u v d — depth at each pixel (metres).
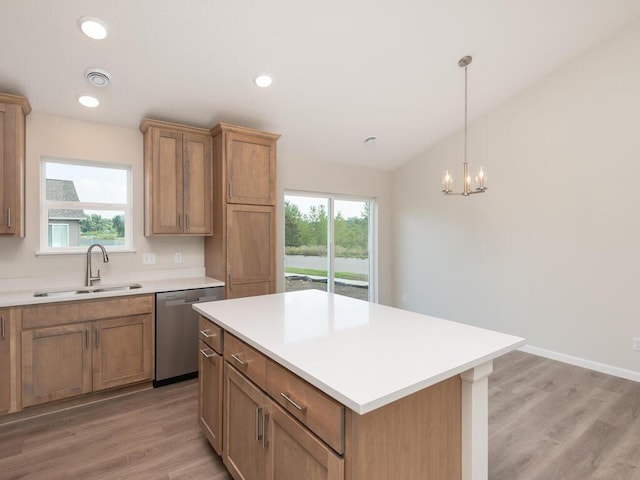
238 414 1.64
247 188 3.35
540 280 3.65
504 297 3.96
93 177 3.19
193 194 3.28
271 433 1.37
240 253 3.31
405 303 5.13
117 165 3.24
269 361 1.38
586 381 3.01
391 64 2.96
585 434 2.21
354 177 4.89
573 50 3.25
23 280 2.82
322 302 2.22
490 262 4.08
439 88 3.43
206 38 2.41
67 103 2.81
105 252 2.99
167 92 2.88
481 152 4.14
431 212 4.75
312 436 1.14
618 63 3.09
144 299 2.80
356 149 4.45
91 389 2.58
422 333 1.54
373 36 2.62
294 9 2.29
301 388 1.19
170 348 2.93
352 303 2.18
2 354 2.29
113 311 2.66
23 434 2.22
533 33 2.92
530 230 3.72
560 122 3.47
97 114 3.00
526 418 2.41
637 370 3.02
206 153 3.35
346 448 1.01
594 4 2.73
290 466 1.26
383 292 5.26
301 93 3.17
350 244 5.05
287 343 1.40
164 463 1.94
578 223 3.36
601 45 3.19
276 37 2.49
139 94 2.84
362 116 3.71
